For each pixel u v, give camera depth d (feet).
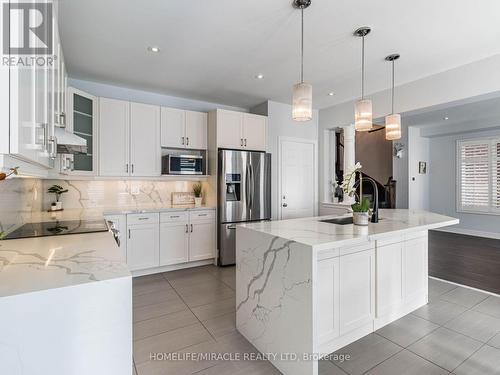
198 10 7.29
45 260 4.00
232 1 6.94
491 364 6.24
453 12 7.36
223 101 15.38
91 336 3.10
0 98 2.69
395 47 9.28
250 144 14.56
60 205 11.08
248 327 7.18
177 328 7.77
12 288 2.91
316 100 15.16
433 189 23.40
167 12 7.38
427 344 7.00
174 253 12.52
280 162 15.70
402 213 10.18
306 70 11.19
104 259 4.08
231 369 6.15
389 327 7.77
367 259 7.20
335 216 9.36
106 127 11.53
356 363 6.28
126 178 12.17
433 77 11.46
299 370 5.62
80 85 12.19
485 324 7.95
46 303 2.88
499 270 12.80
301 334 5.58
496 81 9.72
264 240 6.63
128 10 7.27
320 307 6.30
